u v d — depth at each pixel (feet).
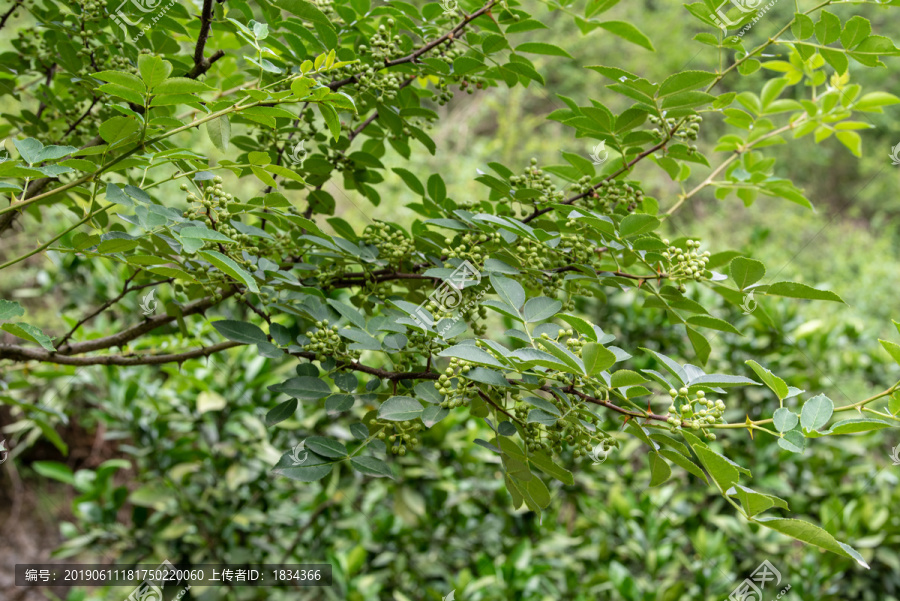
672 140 6.33
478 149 30.58
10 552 16.55
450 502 10.87
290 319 9.21
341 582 10.03
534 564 10.25
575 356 4.07
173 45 6.05
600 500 11.89
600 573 10.30
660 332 11.62
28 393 12.58
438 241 5.78
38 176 3.90
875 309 25.64
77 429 18.29
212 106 4.39
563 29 36.86
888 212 37.93
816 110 7.55
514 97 31.01
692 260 5.02
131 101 4.13
